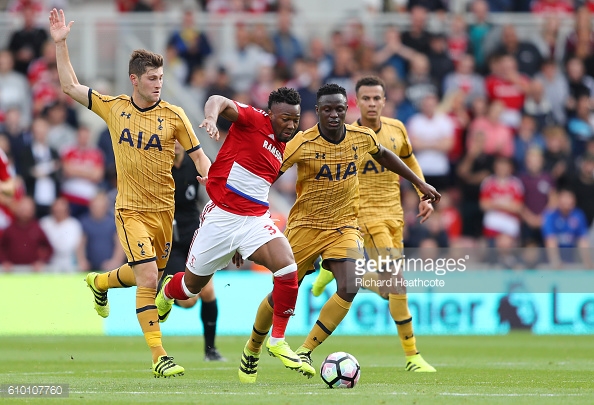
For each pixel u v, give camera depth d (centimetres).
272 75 6875
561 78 7300
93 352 4547
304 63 6881
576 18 7369
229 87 6825
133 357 4256
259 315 2888
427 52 7069
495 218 6581
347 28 7094
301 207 3092
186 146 2994
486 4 7606
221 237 2789
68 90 2952
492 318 5662
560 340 5288
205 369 3544
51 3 7675
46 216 6359
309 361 3061
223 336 5591
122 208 2972
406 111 6794
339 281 3036
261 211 2825
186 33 6894
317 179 3020
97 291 3291
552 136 6938
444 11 7562
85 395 2536
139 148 2934
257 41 6988
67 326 5566
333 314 3038
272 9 7575
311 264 3159
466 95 7019
